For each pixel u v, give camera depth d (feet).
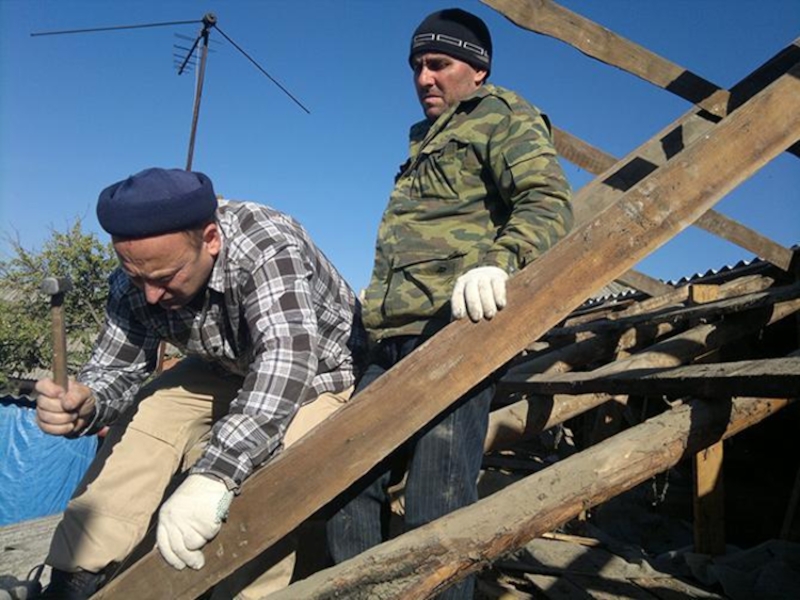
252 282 6.66
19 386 42.80
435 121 7.31
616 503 15.47
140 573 5.98
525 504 5.71
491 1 9.85
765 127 6.18
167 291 6.62
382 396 5.74
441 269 6.60
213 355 7.54
